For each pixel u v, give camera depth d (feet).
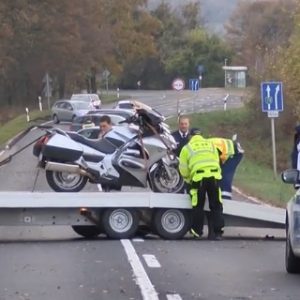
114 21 591.37
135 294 61.05
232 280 67.21
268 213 95.71
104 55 529.45
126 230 92.53
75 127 249.34
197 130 93.97
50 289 62.85
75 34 477.36
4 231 102.68
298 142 88.79
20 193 90.74
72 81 537.65
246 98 340.59
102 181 107.65
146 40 609.01
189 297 60.03
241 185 165.48
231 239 94.63
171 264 74.95
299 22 276.00
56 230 103.71
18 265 74.23
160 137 107.86
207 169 91.30
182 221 93.09
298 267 69.21
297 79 266.36
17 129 344.08
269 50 362.94
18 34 444.14
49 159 107.24
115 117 238.68
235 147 96.17
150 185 107.24
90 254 80.89
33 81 488.02
